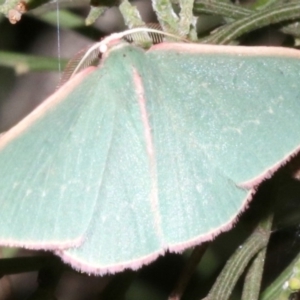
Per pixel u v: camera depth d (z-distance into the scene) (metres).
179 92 0.11
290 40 0.13
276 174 0.12
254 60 0.11
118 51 0.11
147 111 0.11
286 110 0.10
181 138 0.11
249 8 0.13
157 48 0.11
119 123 0.11
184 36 0.11
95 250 0.11
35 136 0.10
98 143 0.11
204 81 0.11
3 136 0.10
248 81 0.11
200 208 0.11
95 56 0.11
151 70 0.11
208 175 0.11
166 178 0.11
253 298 0.12
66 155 0.10
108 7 0.12
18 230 0.10
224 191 0.11
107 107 0.11
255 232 0.12
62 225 0.10
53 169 0.10
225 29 0.12
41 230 0.10
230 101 0.11
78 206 0.10
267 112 0.11
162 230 0.11
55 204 0.10
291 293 0.12
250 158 0.11
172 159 0.11
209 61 0.11
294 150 0.10
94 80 0.11
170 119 0.11
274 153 0.10
